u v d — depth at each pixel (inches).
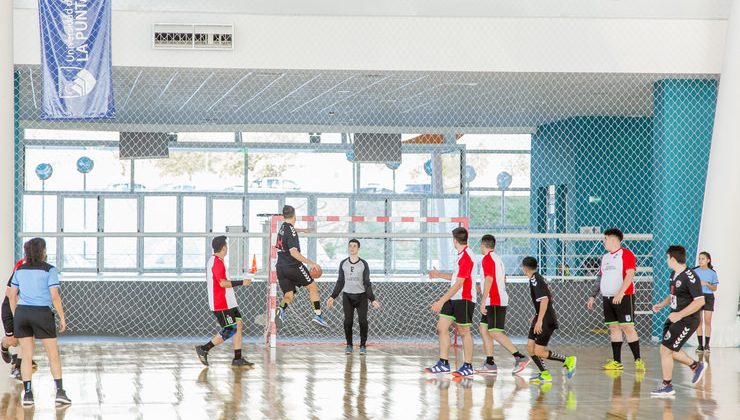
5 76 480.1
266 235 598.5
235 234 602.2
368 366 433.1
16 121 634.8
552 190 964.6
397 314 653.3
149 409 304.7
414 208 1100.5
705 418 291.4
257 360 455.8
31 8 559.5
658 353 503.5
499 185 1099.9
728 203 553.6
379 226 1099.3
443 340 397.1
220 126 1026.7
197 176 1094.4
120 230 1084.5
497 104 792.3
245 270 863.7
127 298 647.8
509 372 410.9
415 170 1104.8
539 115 883.4
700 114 615.8
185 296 652.7
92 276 966.4
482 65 585.0
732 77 553.0
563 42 589.3
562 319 648.4
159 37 563.5
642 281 659.4
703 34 594.9
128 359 452.8
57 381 313.1
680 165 613.9
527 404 318.7
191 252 1096.2
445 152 1093.8
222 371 409.7
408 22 580.4
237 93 733.9
